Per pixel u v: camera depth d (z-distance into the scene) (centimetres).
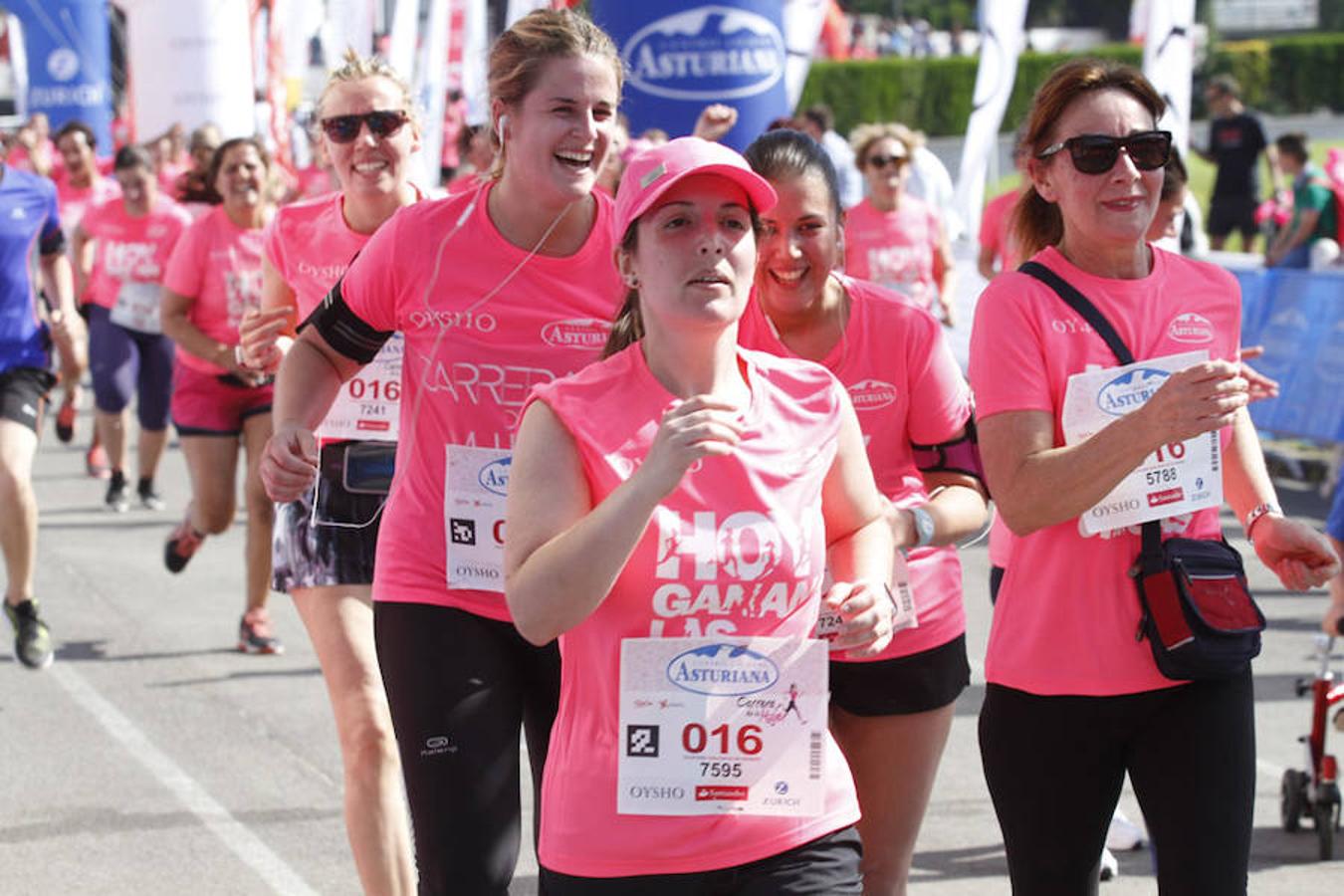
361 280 820
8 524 1482
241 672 1579
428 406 809
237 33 3816
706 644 596
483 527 794
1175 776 731
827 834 612
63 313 1638
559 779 613
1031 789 760
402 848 894
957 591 862
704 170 583
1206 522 763
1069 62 771
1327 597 1884
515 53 780
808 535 607
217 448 1648
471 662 781
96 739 1386
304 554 959
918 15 11462
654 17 2030
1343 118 9319
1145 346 753
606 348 645
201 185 1667
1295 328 2348
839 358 837
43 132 4366
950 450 848
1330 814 1123
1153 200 757
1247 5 11900
